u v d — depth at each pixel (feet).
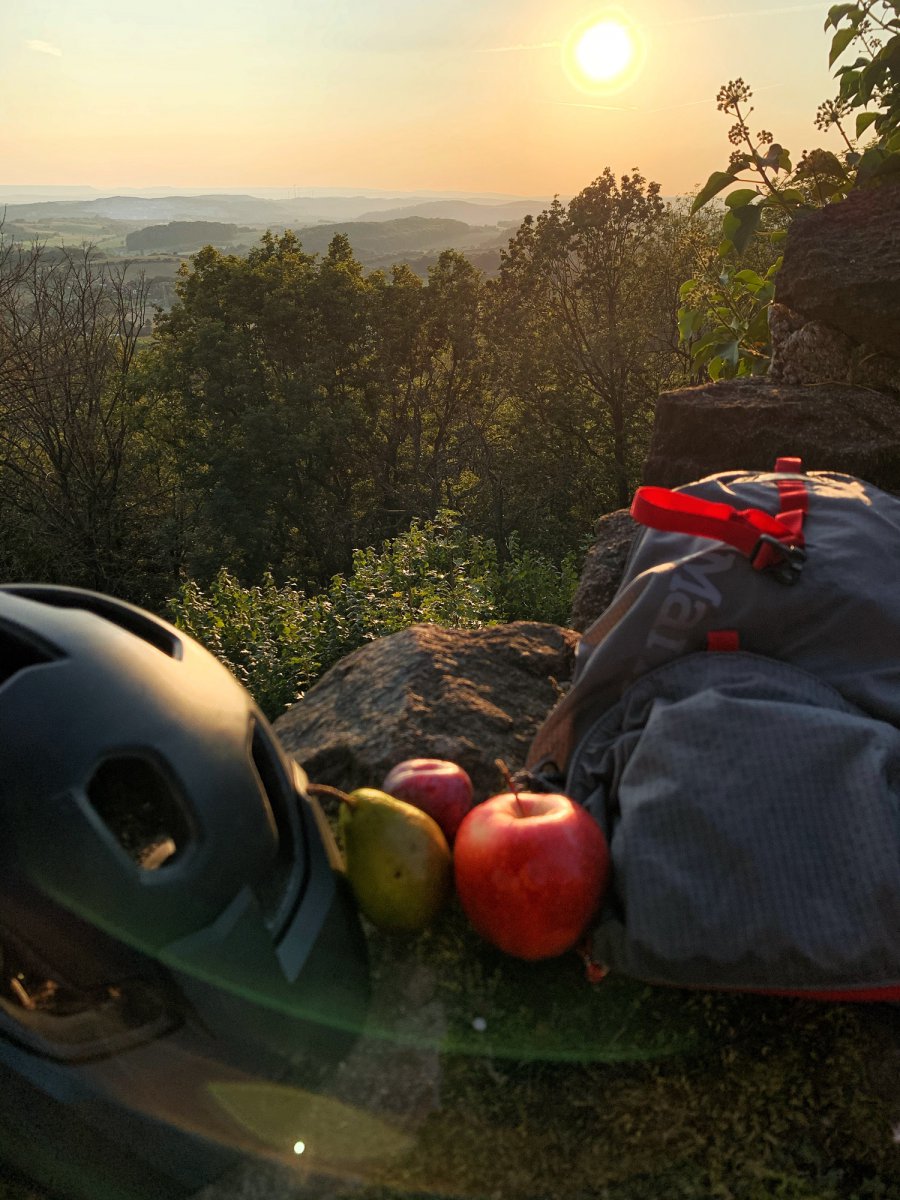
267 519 104.01
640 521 7.39
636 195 101.30
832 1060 6.34
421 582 30.50
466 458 106.52
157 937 4.95
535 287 107.34
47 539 80.12
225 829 5.24
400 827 6.46
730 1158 5.88
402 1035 6.56
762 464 15.02
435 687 9.55
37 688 5.11
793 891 5.73
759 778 6.02
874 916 5.59
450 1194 5.77
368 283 125.18
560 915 6.06
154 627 6.55
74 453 80.74
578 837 6.15
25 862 4.83
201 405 104.73
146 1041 5.06
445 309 120.98
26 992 5.21
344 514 114.32
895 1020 6.56
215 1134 5.32
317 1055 5.59
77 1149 5.16
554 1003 6.70
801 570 7.16
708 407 15.51
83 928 4.89
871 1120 6.02
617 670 7.34
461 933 7.13
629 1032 6.53
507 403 118.21
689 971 5.85
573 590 35.32
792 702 6.66
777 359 17.51
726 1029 6.52
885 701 6.80
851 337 16.26
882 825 5.73
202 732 5.45
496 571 39.37
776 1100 6.14
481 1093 6.25
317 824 6.22
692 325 23.86
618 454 104.53
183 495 97.04
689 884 5.87
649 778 6.32
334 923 5.82
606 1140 5.99
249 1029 5.19
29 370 78.07
